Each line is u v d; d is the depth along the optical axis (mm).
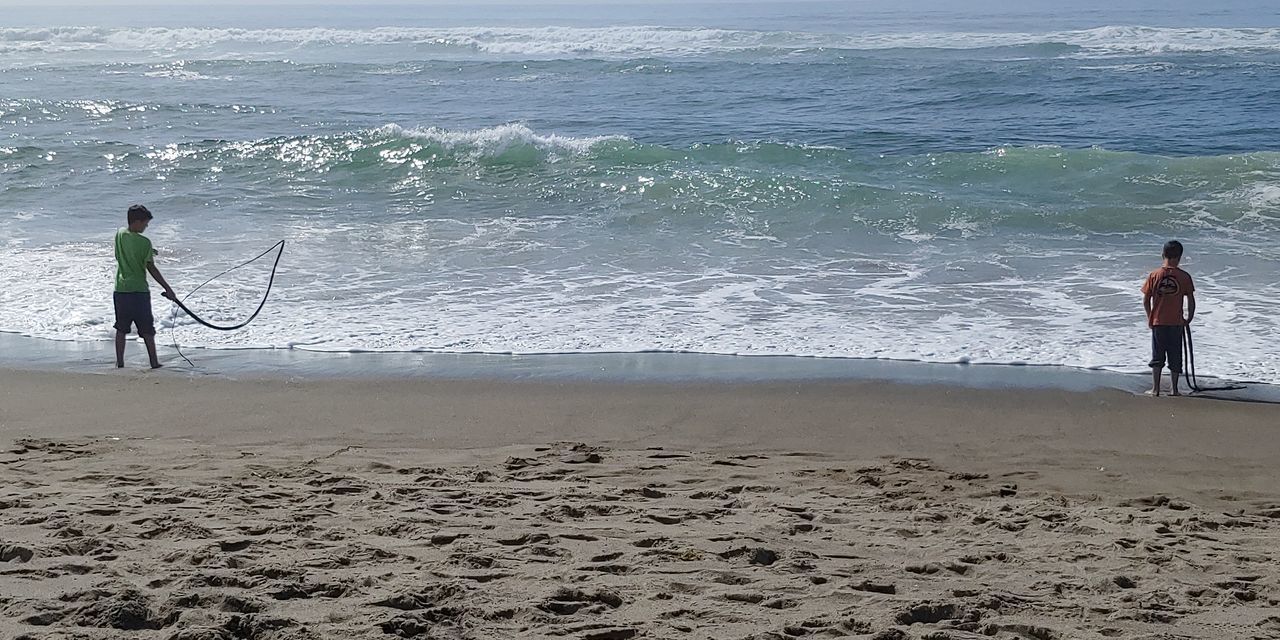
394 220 16656
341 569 4457
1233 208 16297
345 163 20203
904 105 32469
